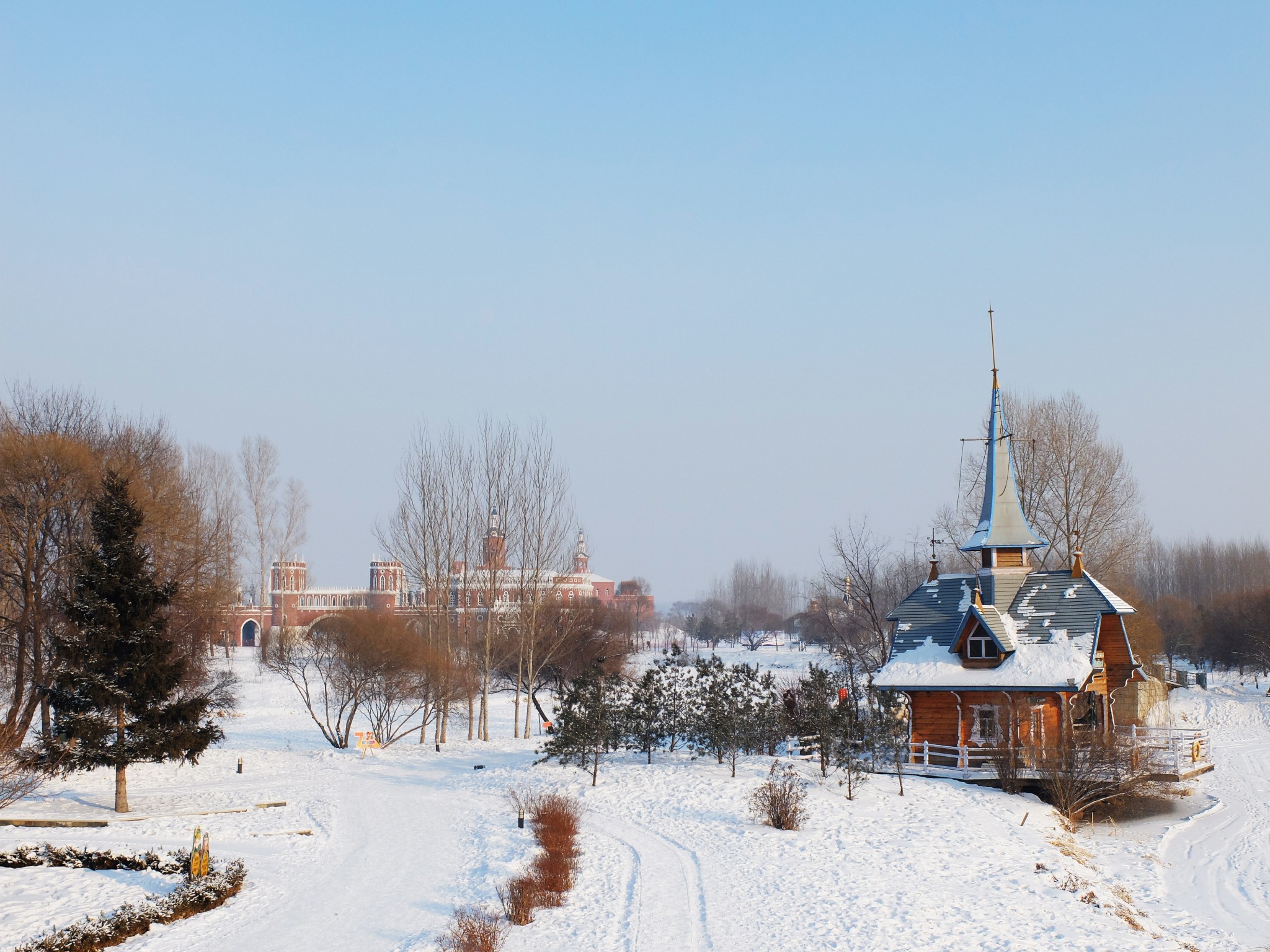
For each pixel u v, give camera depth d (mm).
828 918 23391
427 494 62969
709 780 38375
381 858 30141
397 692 57094
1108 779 36188
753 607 187625
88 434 54281
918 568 71438
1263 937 24734
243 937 23297
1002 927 23219
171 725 37938
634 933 22328
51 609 44875
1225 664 98875
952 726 40812
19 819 34688
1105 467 62469
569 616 71000
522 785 39625
